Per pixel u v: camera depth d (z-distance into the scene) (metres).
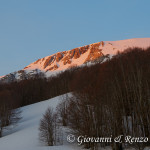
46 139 40.97
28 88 122.56
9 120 69.44
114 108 32.16
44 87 124.50
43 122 44.28
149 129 29.53
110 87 39.09
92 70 79.62
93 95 38.41
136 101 31.86
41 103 95.25
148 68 43.50
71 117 43.59
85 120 34.34
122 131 30.94
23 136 48.16
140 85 32.94
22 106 108.25
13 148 39.59
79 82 71.19
